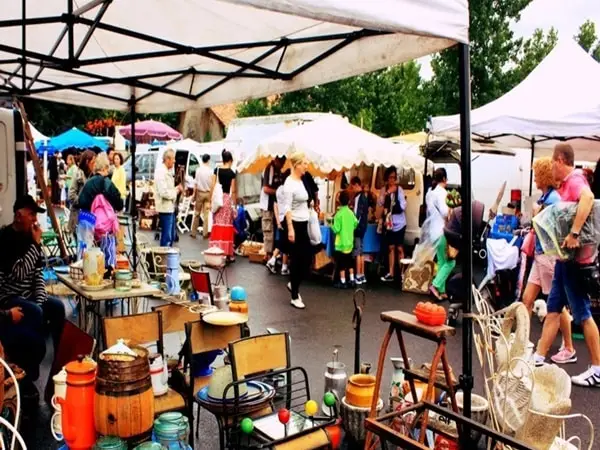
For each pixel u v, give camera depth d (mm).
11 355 4254
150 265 6691
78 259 6305
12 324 4285
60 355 4145
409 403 3422
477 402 3791
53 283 6367
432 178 9312
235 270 10477
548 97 7871
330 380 4035
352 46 4520
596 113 7195
